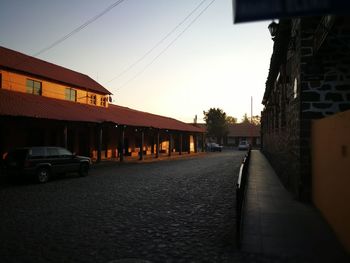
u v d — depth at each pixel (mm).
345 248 5879
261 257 5578
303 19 10172
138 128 33969
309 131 10102
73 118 21859
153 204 10375
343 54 9961
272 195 11188
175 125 44719
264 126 40219
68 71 33438
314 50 9914
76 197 11562
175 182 15930
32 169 15102
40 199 11125
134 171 21594
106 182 15875
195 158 38156
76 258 5574
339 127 6434
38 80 26344
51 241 6492
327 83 10062
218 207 9961
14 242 6406
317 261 5371
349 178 5621
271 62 15180
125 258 5598
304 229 7109
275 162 19672
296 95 10844
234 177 18219
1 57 24438
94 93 33531
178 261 5457
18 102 20359
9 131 21906
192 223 8008
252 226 7367
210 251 5934
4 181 16094
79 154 29156
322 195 8281
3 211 9164
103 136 32688
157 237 6828
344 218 5973
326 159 7750
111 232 7172
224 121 75375
